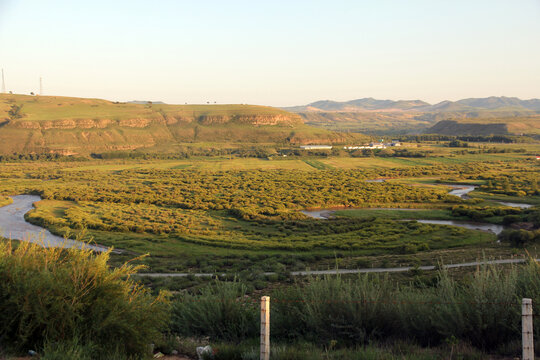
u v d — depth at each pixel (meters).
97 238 74.31
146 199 119.88
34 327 10.09
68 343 9.70
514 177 155.88
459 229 78.00
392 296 13.97
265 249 67.12
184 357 11.71
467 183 148.88
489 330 11.91
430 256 53.53
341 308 13.40
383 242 70.06
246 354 10.48
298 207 111.44
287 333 13.85
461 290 13.78
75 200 120.12
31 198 125.38
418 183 154.00
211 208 111.31
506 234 66.94
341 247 65.94
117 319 10.83
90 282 11.09
